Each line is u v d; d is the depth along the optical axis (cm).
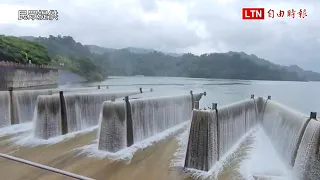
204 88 5288
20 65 5388
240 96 3161
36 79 6003
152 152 1412
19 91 2061
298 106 2275
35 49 8238
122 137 1446
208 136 1163
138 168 1210
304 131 1033
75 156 1359
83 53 16788
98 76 12356
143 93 2273
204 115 1171
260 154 1384
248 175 1132
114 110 1411
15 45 7156
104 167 1220
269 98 1945
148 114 1667
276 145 1448
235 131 1541
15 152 1424
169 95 1980
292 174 1085
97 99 2036
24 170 1088
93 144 1547
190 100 2189
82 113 1911
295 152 1105
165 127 1847
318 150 894
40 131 1681
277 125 1495
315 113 1030
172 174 1146
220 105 1428
